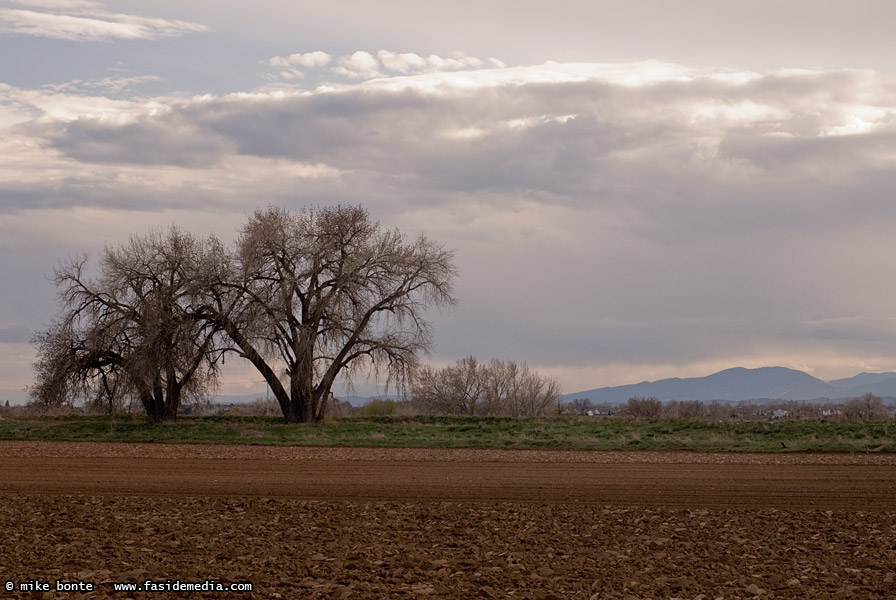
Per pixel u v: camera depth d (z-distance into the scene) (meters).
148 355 46.25
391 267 49.84
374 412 58.97
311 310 49.44
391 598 10.88
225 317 47.84
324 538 14.80
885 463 27.73
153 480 23.20
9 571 11.83
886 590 11.43
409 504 18.77
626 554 13.69
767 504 19.19
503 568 12.64
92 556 12.93
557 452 33.22
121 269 48.09
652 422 45.41
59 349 48.72
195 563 12.67
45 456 30.53
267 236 47.59
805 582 11.91
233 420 50.72
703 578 12.08
